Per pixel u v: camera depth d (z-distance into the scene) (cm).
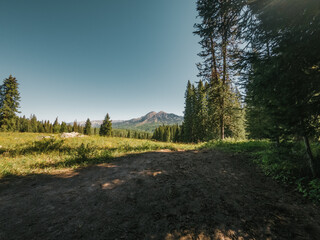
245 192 389
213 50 1324
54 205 339
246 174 513
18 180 493
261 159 618
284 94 265
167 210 319
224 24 435
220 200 352
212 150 906
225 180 470
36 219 286
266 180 457
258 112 497
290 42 271
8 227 261
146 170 584
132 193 397
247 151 802
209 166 607
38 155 824
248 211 308
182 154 835
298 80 260
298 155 516
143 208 328
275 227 260
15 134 2264
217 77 1445
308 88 263
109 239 239
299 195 355
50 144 1003
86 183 468
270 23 333
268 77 297
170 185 441
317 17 262
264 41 357
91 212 312
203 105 2758
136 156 832
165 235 247
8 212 308
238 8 387
